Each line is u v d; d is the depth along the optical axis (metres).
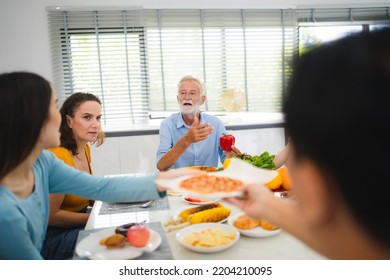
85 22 2.97
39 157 1.11
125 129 3.06
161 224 1.20
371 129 0.34
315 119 0.37
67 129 1.64
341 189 0.37
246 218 1.13
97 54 3.04
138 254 0.96
